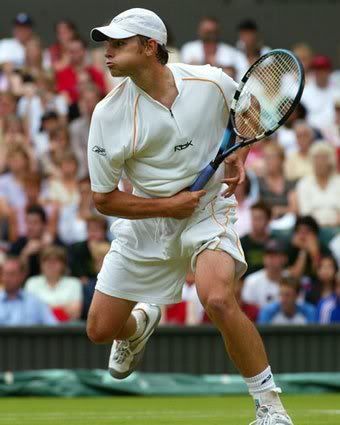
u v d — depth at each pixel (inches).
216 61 1610.5
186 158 629.9
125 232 672.4
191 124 625.0
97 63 1621.6
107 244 1298.0
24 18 1628.9
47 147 1492.4
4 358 1127.6
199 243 624.7
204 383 1131.9
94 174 631.2
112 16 1728.6
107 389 1119.6
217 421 806.5
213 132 638.5
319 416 844.6
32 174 1423.5
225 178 645.3
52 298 1239.5
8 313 1181.1
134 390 1118.4
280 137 1547.7
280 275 1245.1
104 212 642.2
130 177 646.5
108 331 690.8
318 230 1336.1
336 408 931.3
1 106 1546.5
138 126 620.7
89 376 1120.2
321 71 1620.3
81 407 980.6
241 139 634.8
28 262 1322.6
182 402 1039.6
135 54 611.2
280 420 597.3
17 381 1111.0
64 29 1610.5
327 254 1352.1
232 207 647.8
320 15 1764.3
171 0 1736.0
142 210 630.5
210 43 1612.9
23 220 1403.8
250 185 1421.0
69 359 1135.0
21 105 1551.4
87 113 1517.0
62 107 1562.5
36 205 1368.1
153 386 1123.9
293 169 1480.1
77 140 1509.6
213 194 641.0
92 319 689.6
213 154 642.8
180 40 1731.1
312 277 1309.1
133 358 748.0
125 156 625.6
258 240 1300.4
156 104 618.2
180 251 654.5
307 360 1146.0
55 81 1585.9
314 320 1226.0
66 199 1416.1
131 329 725.3
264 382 601.0
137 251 668.1
